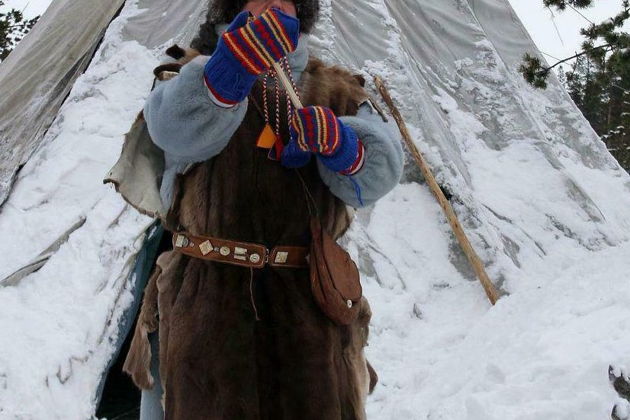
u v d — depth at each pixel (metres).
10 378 3.78
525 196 6.66
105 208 4.92
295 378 1.73
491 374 3.70
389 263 5.85
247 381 1.71
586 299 4.09
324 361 1.75
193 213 1.82
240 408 1.70
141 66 6.32
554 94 8.13
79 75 6.97
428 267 5.97
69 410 3.84
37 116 6.69
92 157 5.45
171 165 1.88
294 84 1.84
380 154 1.80
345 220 1.97
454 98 7.39
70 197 5.16
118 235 4.69
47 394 3.82
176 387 1.74
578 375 3.16
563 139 7.81
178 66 1.86
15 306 4.25
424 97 6.97
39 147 5.80
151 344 2.00
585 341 3.46
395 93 6.77
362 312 1.94
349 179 1.81
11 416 3.62
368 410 4.38
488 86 7.46
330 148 1.70
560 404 3.03
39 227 4.88
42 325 4.14
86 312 4.27
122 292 4.42
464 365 4.29
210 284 1.77
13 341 3.98
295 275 1.81
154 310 1.96
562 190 6.77
